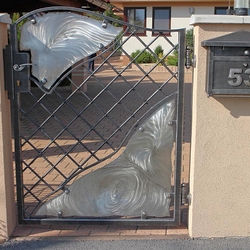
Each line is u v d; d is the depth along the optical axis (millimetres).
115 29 3752
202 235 3799
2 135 3658
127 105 11555
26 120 9406
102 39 3764
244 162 3660
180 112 3744
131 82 16531
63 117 9859
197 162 3678
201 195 3727
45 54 3771
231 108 3582
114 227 4047
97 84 16266
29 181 5305
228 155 3654
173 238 3824
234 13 3738
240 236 3799
